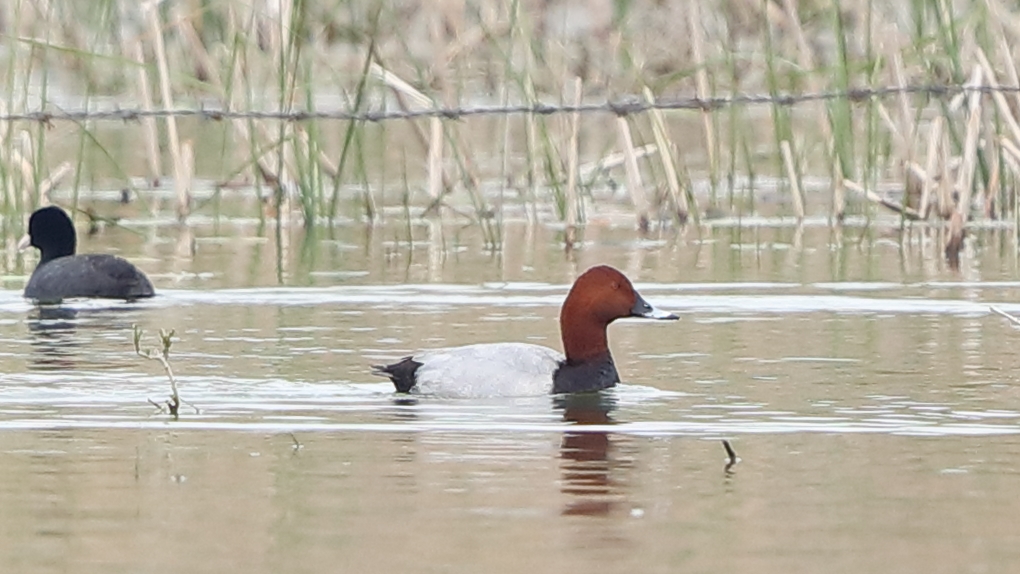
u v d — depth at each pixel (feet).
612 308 40.57
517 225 72.59
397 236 67.41
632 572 25.09
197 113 60.59
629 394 39.37
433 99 66.13
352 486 30.37
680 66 77.87
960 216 63.87
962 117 73.77
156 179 76.38
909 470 31.63
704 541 26.81
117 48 76.69
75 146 87.40
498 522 27.91
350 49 81.82
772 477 31.14
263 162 73.20
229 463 32.24
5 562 25.64
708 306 52.03
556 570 25.18
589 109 60.18
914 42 65.72
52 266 54.65
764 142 91.30
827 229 71.05
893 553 26.09
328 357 43.57
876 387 39.58
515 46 76.28
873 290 54.75
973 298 53.06
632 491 30.07
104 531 27.37
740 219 68.18
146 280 54.54
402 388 39.70
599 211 76.33
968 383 39.86
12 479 30.91
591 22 78.54
